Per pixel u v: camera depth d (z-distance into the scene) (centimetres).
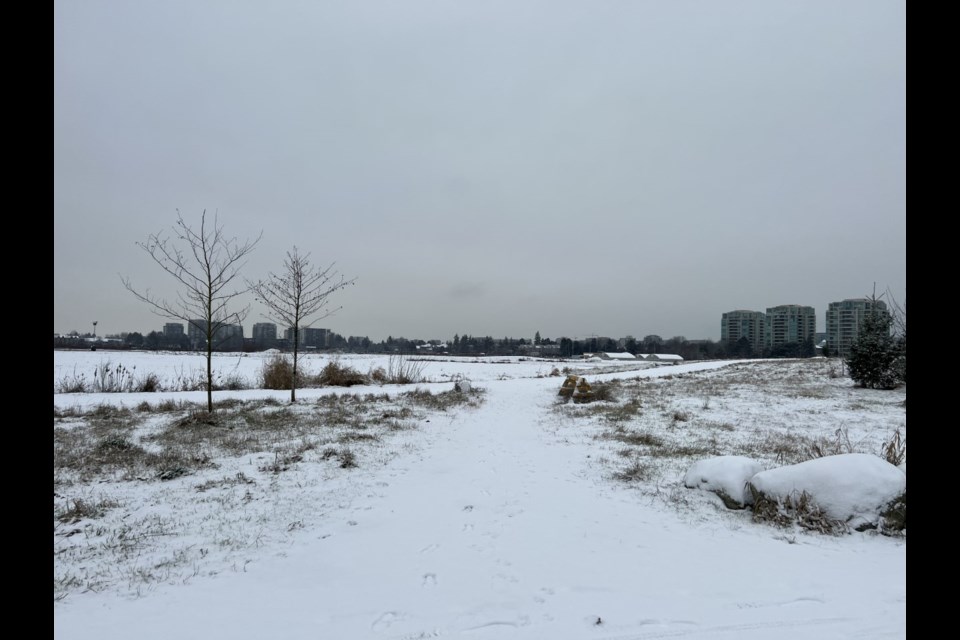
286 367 2173
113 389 1867
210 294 1213
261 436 959
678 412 1345
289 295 1485
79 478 675
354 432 1010
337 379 2275
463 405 1540
